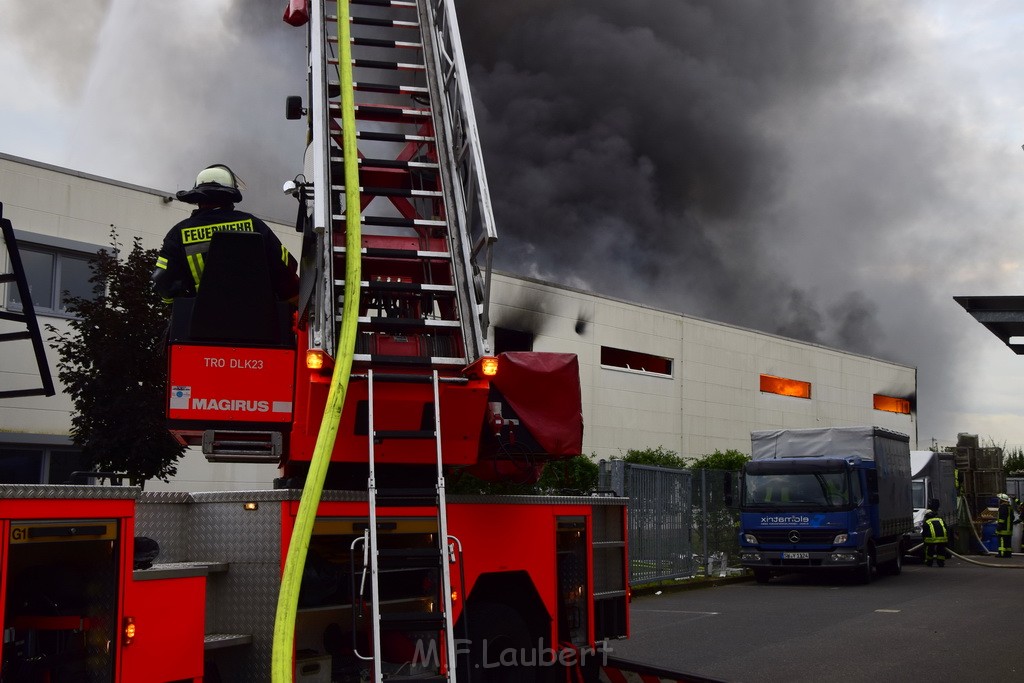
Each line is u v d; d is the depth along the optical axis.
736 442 29.86
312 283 5.58
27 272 14.03
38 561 4.10
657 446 26.67
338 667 5.37
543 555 6.54
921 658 9.52
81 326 10.25
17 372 13.67
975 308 11.09
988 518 28.45
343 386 5.12
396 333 5.80
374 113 7.12
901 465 20.80
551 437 6.48
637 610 13.82
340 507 5.24
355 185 5.90
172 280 5.71
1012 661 9.34
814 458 17.91
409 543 5.70
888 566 20.08
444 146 6.92
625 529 7.60
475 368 5.56
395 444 5.63
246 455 5.49
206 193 5.77
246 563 5.16
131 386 10.02
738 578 18.67
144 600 4.24
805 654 9.76
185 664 4.47
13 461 13.79
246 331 5.46
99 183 14.81
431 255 6.19
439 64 7.54
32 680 4.15
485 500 6.11
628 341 26.03
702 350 28.86
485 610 6.14
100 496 4.04
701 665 9.09
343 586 5.36
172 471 10.59
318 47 6.88
